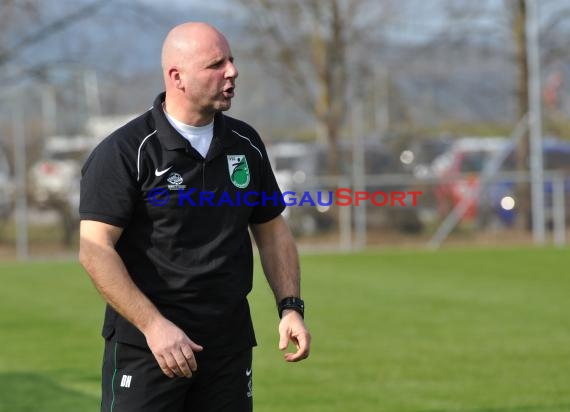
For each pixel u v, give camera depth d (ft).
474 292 166.81
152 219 46.34
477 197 272.92
